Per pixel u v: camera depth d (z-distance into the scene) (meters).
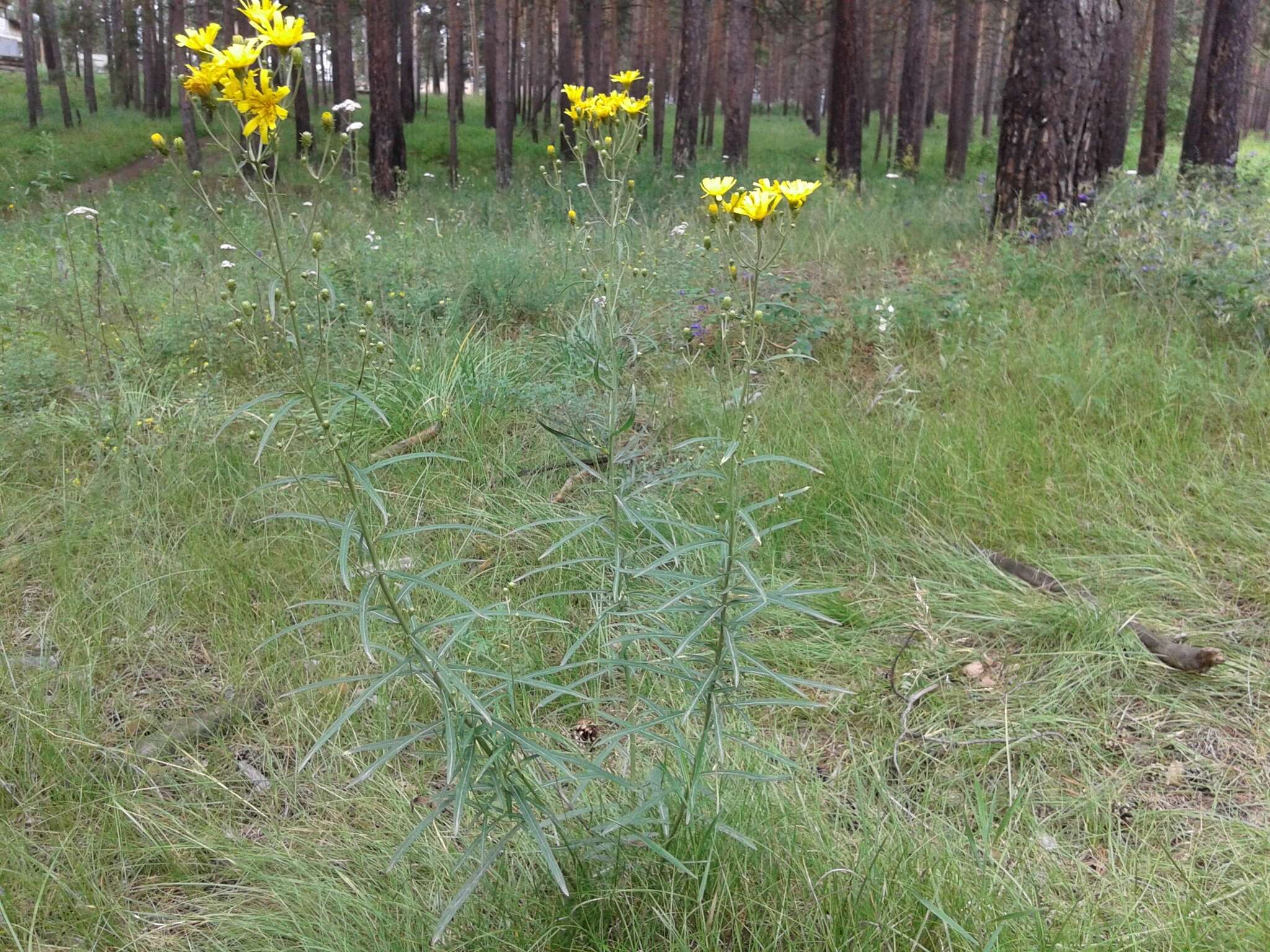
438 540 3.44
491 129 27.75
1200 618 2.97
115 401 4.37
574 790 2.26
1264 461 3.75
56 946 1.96
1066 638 2.87
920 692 2.67
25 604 3.19
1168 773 2.40
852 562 3.37
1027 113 6.98
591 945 1.91
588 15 20.72
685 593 1.77
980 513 3.51
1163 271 5.49
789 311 5.26
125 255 6.93
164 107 28.55
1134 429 4.00
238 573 3.23
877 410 4.44
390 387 4.43
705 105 27.16
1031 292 5.65
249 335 4.88
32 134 24.86
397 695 2.66
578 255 6.04
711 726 1.92
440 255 6.42
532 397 4.38
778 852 2.01
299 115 17.03
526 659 2.78
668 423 4.12
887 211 8.69
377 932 1.92
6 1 26.98
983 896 1.89
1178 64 24.78
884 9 24.22
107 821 2.26
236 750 2.57
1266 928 1.84
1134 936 1.83
